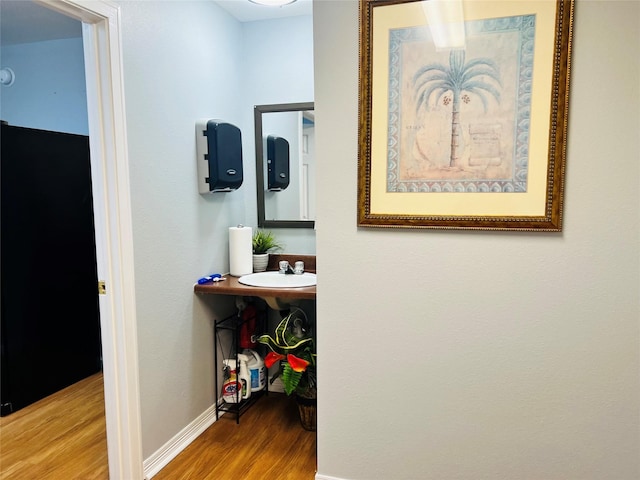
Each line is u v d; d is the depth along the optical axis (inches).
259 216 108.9
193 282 89.8
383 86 62.2
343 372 69.6
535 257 60.4
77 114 130.0
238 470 79.7
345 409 70.4
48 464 82.9
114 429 73.6
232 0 93.2
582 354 60.8
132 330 72.7
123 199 69.9
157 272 78.8
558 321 60.9
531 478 64.7
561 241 59.5
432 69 60.4
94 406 107.5
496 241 61.4
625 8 54.7
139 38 72.9
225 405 102.0
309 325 102.3
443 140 61.1
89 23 66.6
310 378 91.7
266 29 104.4
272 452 85.4
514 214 59.9
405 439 68.6
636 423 60.6
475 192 60.9
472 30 58.7
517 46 57.4
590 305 59.8
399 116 62.2
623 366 59.9
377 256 65.9
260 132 106.7
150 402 77.9
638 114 55.9
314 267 105.1
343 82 64.1
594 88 56.4
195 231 90.0
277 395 111.0
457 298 63.7
